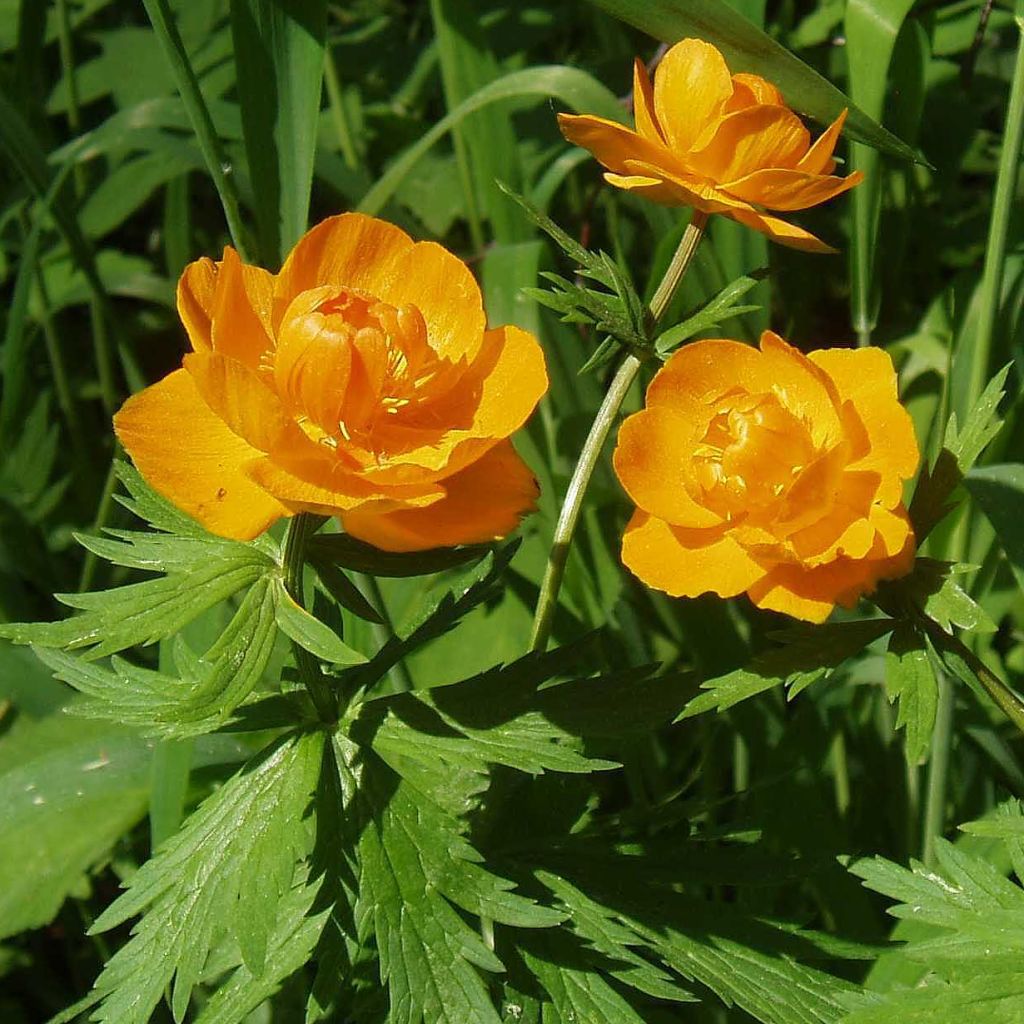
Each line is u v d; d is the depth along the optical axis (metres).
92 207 0.73
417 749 0.52
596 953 0.54
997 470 0.58
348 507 0.49
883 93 0.61
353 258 0.52
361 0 0.87
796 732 0.63
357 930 0.51
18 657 0.67
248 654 0.51
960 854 0.54
